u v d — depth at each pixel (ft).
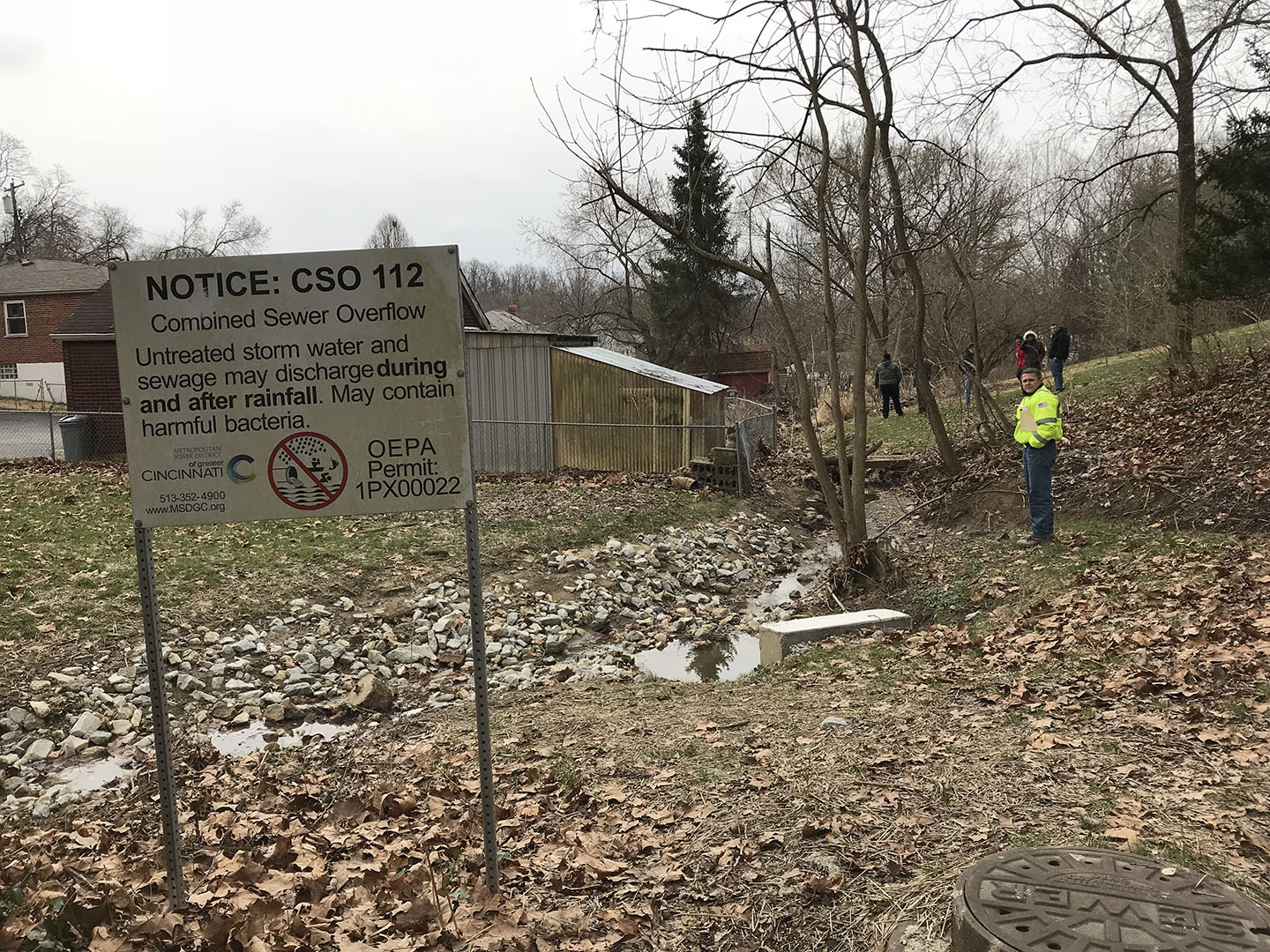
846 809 14.93
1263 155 53.11
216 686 28.66
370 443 12.06
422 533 46.57
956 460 55.26
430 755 20.51
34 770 22.93
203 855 15.12
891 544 41.39
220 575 37.58
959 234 57.93
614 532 49.70
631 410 69.36
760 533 55.11
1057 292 115.03
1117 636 22.95
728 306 146.92
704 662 33.04
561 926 12.02
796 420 111.14
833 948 11.31
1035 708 19.17
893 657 25.39
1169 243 80.48
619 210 34.65
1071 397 74.13
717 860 13.62
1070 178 61.57
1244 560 28.22
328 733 25.64
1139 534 34.71
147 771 21.63
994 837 13.50
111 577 36.27
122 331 11.87
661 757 18.49
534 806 16.37
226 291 11.85
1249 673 19.04
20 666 28.02
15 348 137.39
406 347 11.98
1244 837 12.62
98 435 76.89
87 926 11.19
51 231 244.63
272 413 12.00
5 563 37.27
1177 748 16.14
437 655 32.65
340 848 15.24
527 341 70.28
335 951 11.43
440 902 12.57
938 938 11.09
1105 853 11.48
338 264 11.87
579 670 31.24
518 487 61.77
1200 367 57.82
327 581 38.04
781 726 19.74
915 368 55.47
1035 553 34.94
